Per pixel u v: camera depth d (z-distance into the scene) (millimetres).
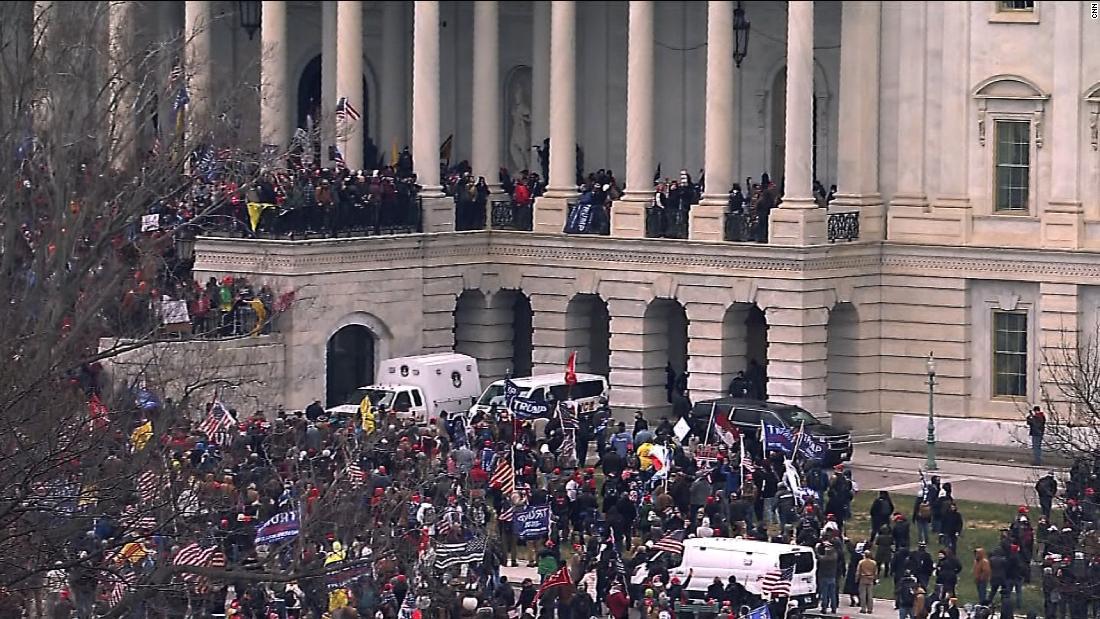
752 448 193625
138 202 165250
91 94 196125
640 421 195875
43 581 147250
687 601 164500
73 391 150125
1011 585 168250
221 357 188375
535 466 186375
